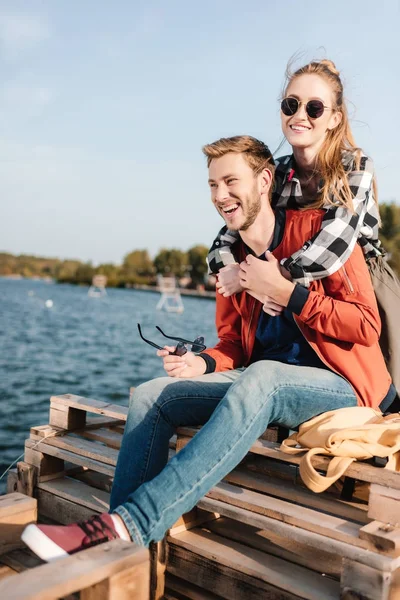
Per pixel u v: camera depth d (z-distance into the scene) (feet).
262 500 7.64
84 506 9.16
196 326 144.05
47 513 9.77
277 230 9.15
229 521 8.64
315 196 9.58
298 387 7.88
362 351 8.50
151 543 7.84
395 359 9.51
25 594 4.83
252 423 7.46
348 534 6.64
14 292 320.91
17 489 10.23
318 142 9.53
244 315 9.39
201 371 9.25
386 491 6.89
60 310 185.06
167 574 8.06
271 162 9.07
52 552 6.09
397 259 196.34
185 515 8.13
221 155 8.73
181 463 7.03
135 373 59.47
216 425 7.32
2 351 73.41
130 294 393.29
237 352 9.82
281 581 6.87
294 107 9.52
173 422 8.38
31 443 10.25
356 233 8.55
